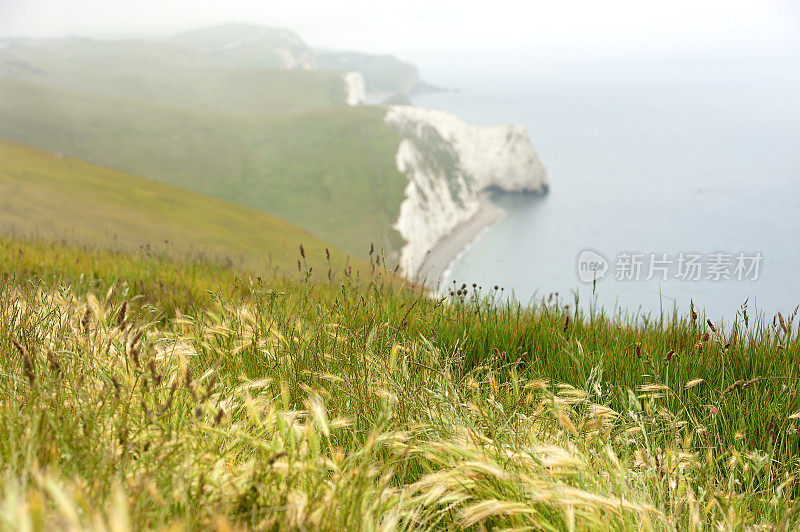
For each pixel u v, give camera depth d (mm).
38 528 1246
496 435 2633
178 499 1900
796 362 3863
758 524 2432
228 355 3555
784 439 3113
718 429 3398
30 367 2420
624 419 3180
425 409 2873
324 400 3016
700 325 4395
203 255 9766
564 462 2254
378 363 3291
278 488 2135
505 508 2031
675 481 2553
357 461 2436
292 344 3621
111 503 1793
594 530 2080
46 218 78875
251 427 2717
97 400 2539
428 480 2275
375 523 2109
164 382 2949
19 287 4188
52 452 1989
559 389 3779
